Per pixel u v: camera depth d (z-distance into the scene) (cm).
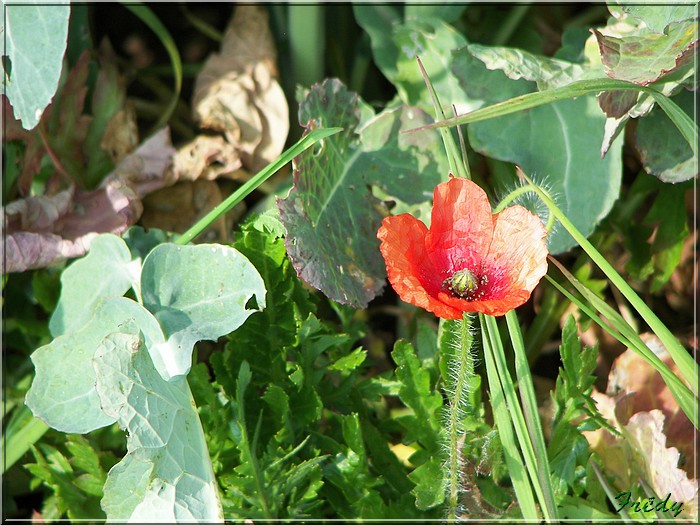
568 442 39
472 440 38
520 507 37
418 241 33
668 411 43
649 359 35
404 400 39
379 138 45
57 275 46
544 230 32
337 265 40
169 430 34
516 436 39
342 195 43
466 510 38
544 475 35
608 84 35
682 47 38
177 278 38
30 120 42
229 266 37
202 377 39
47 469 40
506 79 45
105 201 46
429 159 45
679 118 38
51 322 41
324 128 39
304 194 39
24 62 42
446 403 40
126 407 33
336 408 42
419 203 44
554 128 45
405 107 45
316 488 38
